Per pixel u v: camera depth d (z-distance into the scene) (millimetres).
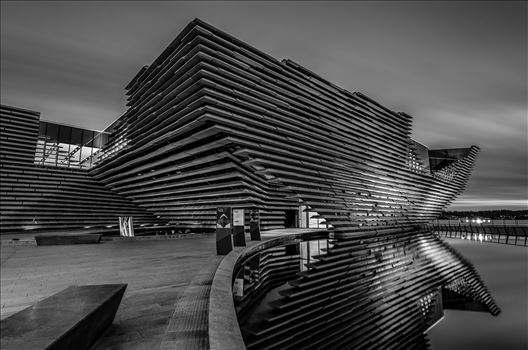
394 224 30125
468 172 47219
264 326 6809
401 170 30703
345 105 23859
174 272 6777
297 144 19125
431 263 17281
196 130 15836
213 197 21281
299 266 13531
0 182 21047
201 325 3363
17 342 1834
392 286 11680
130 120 22219
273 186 23891
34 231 21391
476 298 12125
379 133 27688
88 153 31484
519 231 28609
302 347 6062
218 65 15273
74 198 23781
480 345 8359
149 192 24344
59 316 2336
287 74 19078
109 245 12969
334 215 19812
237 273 9148
